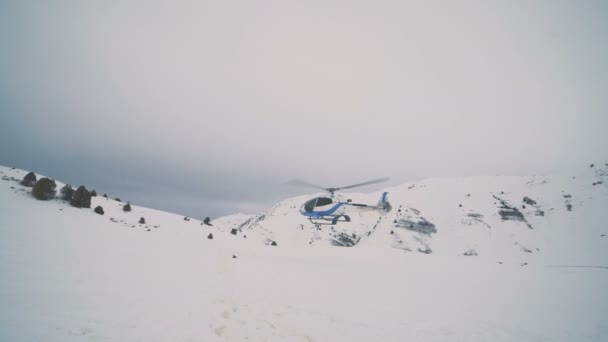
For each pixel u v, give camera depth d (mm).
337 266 28438
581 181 133875
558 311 14672
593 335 11227
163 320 7477
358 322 10391
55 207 29047
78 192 33281
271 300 11914
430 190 161250
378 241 120500
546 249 98812
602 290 20266
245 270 18891
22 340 4867
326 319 10344
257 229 147750
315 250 44375
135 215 41312
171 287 11023
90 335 5676
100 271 11133
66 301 7289
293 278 18109
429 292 17719
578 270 31000
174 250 22891
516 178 156125
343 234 130250
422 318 11734
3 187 29219
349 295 14734
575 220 110562
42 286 8047
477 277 25547
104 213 35469
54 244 14531
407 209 140000
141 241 23828
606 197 116375
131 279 10914
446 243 112188
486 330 10961
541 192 134375
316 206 20969
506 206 127188
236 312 9750
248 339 7652
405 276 24484
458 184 163125
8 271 8734
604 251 89188
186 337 6746
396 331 9883
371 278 21672
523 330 11398
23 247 12445
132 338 5969
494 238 109500
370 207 21109
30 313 6117
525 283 22812
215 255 24875
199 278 13812
